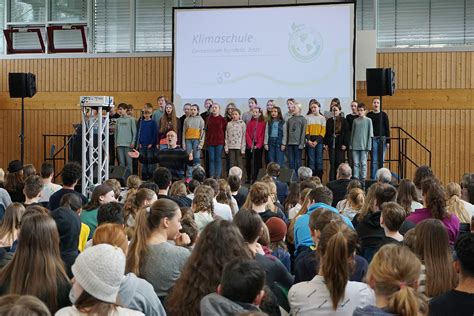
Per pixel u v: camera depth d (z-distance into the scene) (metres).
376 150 13.55
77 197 5.31
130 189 7.36
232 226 3.24
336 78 14.36
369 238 4.93
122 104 14.20
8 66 16.31
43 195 7.91
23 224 3.23
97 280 2.59
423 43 15.12
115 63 15.86
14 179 8.38
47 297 3.14
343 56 14.33
